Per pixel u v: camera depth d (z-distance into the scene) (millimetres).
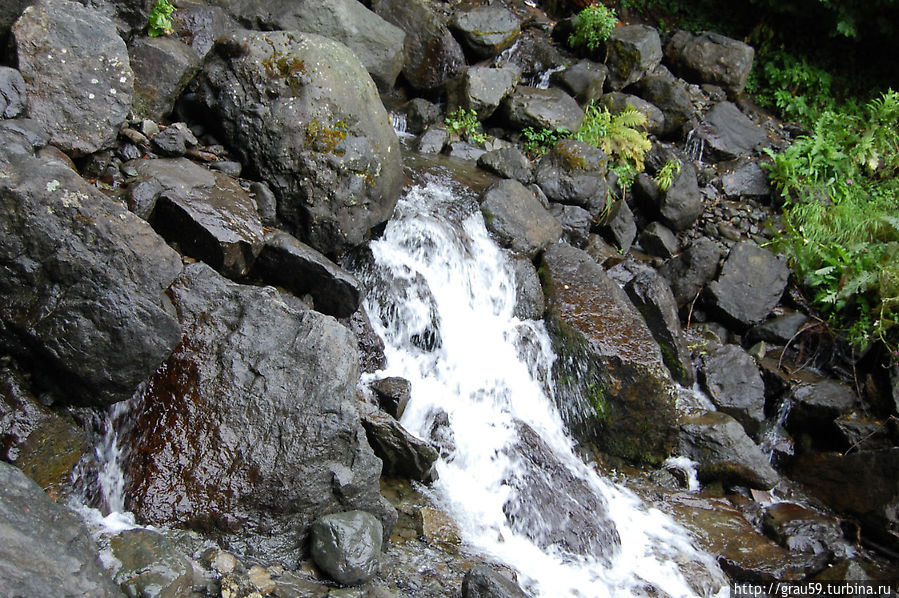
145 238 3623
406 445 4508
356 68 5371
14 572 2539
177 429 3730
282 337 3996
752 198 9180
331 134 5047
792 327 7461
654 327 6777
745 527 5633
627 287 6938
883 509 5746
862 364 7246
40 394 3531
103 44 4379
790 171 8961
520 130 8508
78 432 3508
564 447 5840
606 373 5891
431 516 4461
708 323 7629
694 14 11516
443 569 4066
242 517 3627
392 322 5469
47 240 3387
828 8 10594
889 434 6391
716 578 5000
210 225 4289
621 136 8625
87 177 4336
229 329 3994
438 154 7789
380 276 5484
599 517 5121
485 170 7629
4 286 3371
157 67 5070
